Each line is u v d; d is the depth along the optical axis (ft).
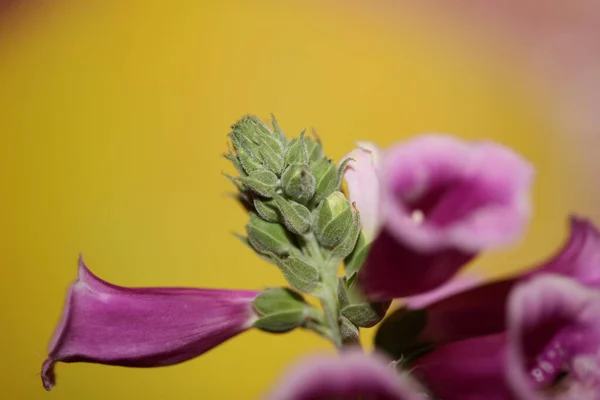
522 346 0.88
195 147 1.97
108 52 2.05
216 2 2.10
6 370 1.78
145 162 1.95
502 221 0.83
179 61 2.04
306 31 2.10
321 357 0.81
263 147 0.99
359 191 1.01
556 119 2.08
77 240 1.87
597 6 2.12
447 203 0.86
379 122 2.03
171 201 1.91
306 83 2.05
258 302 1.01
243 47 2.07
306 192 0.98
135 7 2.10
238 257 1.88
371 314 0.96
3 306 1.82
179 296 1.01
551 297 0.85
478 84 2.10
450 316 0.98
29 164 1.94
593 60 2.10
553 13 2.15
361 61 2.08
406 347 0.98
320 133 2.01
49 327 1.81
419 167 0.84
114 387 1.75
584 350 0.87
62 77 2.03
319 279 1.00
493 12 2.15
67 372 1.75
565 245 0.98
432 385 0.93
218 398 1.76
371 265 0.90
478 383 0.91
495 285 0.97
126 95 2.01
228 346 1.79
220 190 1.93
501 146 0.85
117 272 1.85
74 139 1.97
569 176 2.03
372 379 0.81
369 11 2.13
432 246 0.82
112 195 1.91
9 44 2.05
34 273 1.85
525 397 0.81
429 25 2.14
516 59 2.12
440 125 2.05
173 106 2.00
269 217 1.00
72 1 2.10
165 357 1.01
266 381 1.78
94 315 0.99
